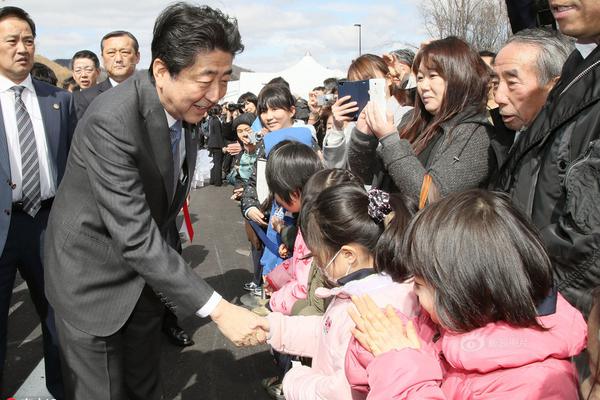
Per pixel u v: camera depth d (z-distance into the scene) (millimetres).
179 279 1977
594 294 1121
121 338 2262
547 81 1870
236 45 1922
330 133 2906
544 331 1244
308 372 1847
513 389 1193
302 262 2461
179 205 2379
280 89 3990
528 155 1723
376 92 2635
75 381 2139
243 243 7020
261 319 2049
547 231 1501
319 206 1800
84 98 4465
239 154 6375
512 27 2451
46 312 3023
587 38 1619
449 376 1367
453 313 1238
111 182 1932
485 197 1320
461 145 2211
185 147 2293
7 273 3025
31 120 3115
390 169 2271
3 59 3047
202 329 4188
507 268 1209
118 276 2113
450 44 2338
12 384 3387
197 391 3309
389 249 1620
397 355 1323
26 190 3027
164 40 1870
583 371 1239
